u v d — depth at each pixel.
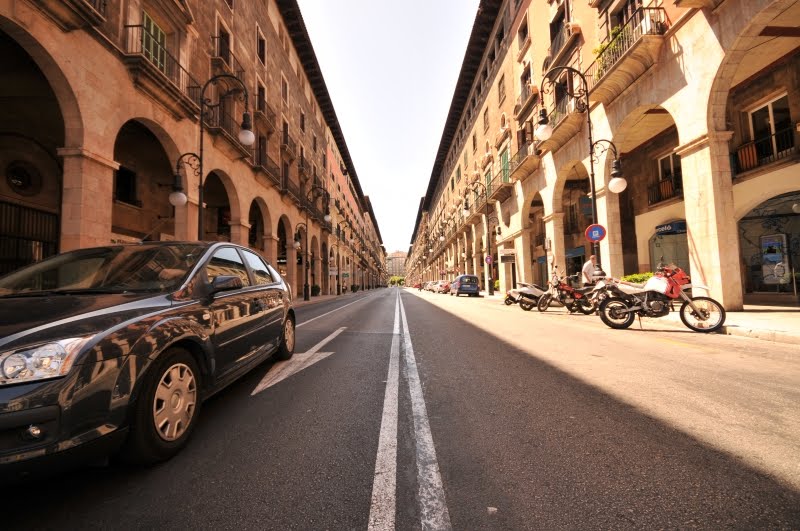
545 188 19.14
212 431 2.92
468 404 3.44
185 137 13.12
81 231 8.38
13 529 1.77
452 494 2.01
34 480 2.07
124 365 2.19
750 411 3.13
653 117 13.95
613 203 13.38
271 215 22.56
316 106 38.28
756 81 11.20
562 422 2.97
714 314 7.29
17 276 3.12
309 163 34.19
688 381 4.02
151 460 2.34
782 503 1.86
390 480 2.17
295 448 2.60
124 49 10.27
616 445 2.55
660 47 10.58
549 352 5.73
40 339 2.00
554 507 1.88
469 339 7.16
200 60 14.88
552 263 18.09
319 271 35.94
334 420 3.11
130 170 15.00
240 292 3.95
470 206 35.00
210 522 1.81
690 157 9.63
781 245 11.62
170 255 3.46
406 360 5.34
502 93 26.42
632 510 1.83
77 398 1.97
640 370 4.52
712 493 1.96
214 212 22.36
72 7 7.79
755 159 11.34
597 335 7.38
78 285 3.02
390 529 1.73
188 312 2.86
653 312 7.83
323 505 1.93
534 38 20.48
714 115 9.14
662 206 15.45
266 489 2.10
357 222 73.12
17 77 9.65
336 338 7.46
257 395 3.79
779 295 11.63
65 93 8.31
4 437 1.83
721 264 8.85
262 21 22.44
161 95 11.20
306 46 30.44
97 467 2.38
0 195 10.66
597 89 12.80
